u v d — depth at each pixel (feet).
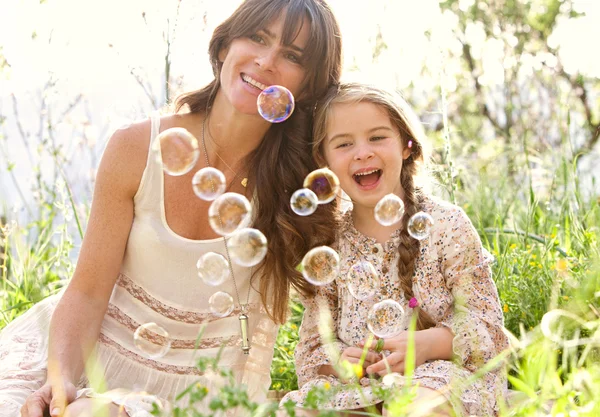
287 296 8.03
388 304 7.26
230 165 8.12
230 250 7.48
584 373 6.20
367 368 6.97
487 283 7.74
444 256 7.77
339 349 7.75
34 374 7.26
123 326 7.73
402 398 5.59
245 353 7.77
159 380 7.61
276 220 7.98
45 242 12.34
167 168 7.42
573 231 10.93
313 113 8.21
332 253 7.43
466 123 19.20
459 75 19.16
